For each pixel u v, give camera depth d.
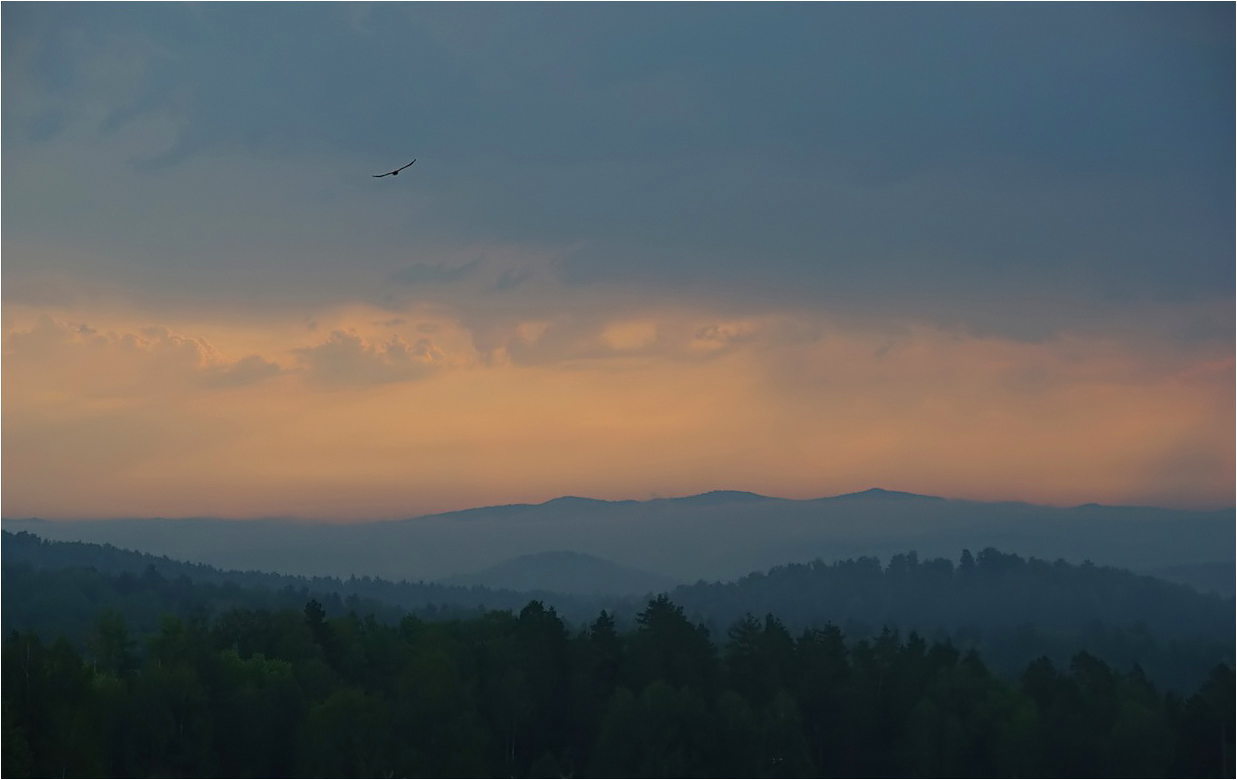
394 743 172.62
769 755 177.75
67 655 168.88
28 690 162.00
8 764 149.38
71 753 157.00
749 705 185.62
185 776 166.38
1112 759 180.50
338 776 166.75
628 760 173.62
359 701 173.00
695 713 179.62
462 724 176.25
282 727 177.50
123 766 164.88
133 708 168.25
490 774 175.62
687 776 174.38
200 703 175.00
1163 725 181.88
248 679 185.75
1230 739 184.50
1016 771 182.12
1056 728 184.50
